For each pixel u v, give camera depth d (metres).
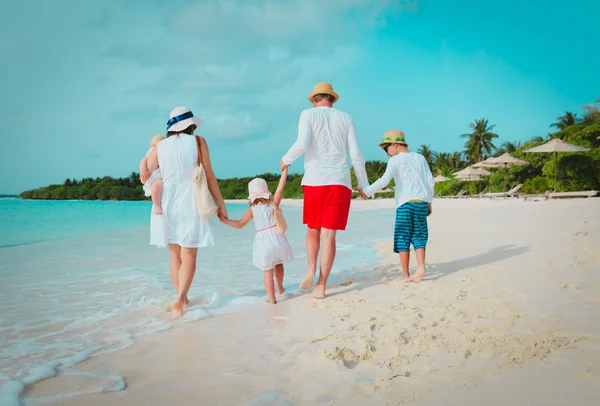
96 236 11.95
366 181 5.00
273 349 2.93
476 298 3.90
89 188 80.88
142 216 22.17
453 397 2.06
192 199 3.98
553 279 4.45
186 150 4.02
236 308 4.09
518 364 2.41
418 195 5.04
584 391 2.01
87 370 2.62
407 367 2.50
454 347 2.74
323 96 4.81
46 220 18.62
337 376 2.44
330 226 4.46
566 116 47.94
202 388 2.34
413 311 3.60
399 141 5.25
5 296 4.71
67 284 5.34
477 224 11.00
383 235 10.88
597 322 3.06
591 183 33.00
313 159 4.58
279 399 2.18
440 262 6.00
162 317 3.83
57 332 3.42
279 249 4.30
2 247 9.28
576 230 8.20
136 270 6.40
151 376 2.53
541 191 35.56
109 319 3.76
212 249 8.80
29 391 2.32
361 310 3.78
